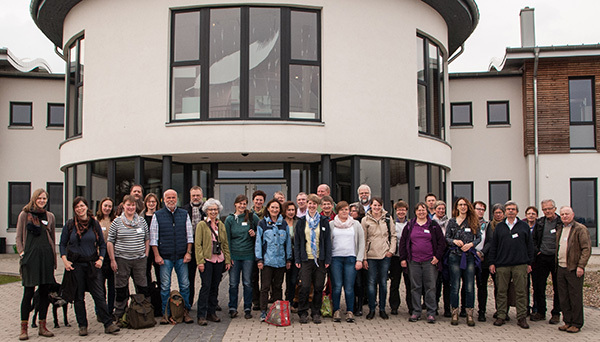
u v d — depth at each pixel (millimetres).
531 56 19188
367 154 14211
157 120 13891
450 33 18312
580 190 19469
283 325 8117
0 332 7801
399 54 14914
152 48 14008
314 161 15289
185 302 8352
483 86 20500
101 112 14570
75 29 15727
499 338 7547
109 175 14406
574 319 7992
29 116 21453
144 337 7379
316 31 14148
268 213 9008
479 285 8734
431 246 8516
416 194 15500
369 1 14461
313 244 8367
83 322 7523
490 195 20391
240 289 11500
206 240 8172
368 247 8711
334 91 14000
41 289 7566
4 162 21172
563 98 19469
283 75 13742
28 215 7492
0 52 20375
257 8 13828
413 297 8609
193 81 13938
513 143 20297
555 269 8719
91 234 7621
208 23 13836
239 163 15328
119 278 7918
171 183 14172
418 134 15414
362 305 9266
